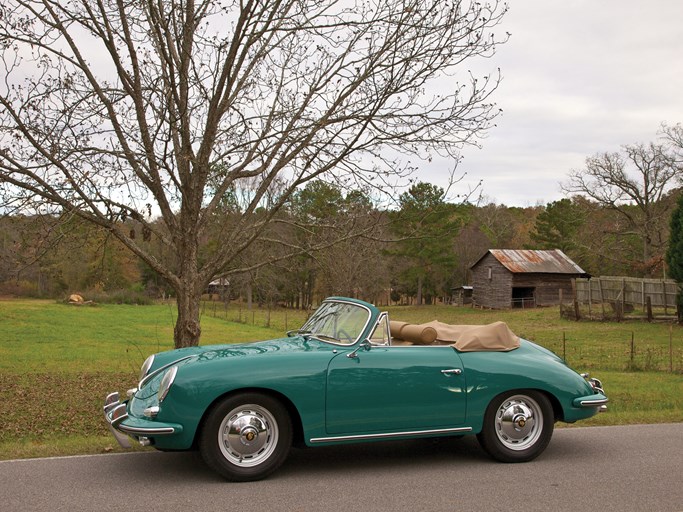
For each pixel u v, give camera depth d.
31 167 7.71
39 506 4.62
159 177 8.40
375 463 6.02
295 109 8.98
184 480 5.34
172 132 8.77
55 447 6.48
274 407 5.37
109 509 4.56
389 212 9.56
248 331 31.78
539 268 56.31
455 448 6.67
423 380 5.74
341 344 5.85
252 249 11.83
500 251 58.56
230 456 5.29
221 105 8.33
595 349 23.92
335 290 19.17
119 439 5.35
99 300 50.03
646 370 16.88
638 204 52.50
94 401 11.05
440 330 6.66
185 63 8.11
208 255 11.38
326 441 5.46
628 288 38.59
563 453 6.48
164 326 33.66
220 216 10.64
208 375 5.20
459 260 76.25
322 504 4.73
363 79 8.27
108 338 26.80
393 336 6.64
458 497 4.95
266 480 5.38
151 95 8.27
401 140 8.41
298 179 8.48
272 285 15.99
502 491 5.12
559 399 6.13
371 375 5.59
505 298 56.56
